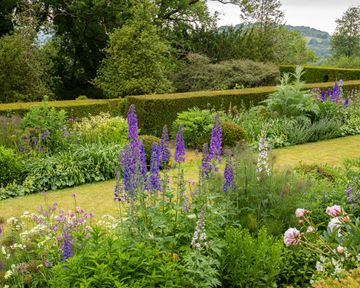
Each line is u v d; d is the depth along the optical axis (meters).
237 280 3.92
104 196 7.77
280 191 4.92
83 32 23.30
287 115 12.45
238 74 21.66
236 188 4.89
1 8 20.88
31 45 17.59
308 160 10.11
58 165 8.45
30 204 7.41
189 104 12.71
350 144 11.68
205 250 3.76
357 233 3.25
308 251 3.92
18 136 8.88
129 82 18.38
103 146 9.30
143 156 4.15
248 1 26.92
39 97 17.45
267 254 4.02
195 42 24.94
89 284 2.92
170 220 4.01
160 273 3.18
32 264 3.65
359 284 2.47
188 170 8.56
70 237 3.74
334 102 13.09
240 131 10.38
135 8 19.70
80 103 12.47
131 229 3.78
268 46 26.22
